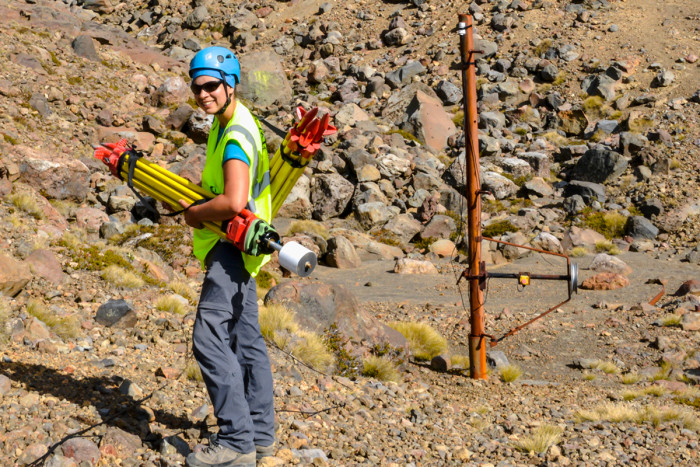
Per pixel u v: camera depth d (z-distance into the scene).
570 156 25.27
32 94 21.47
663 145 24.75
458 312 13.51
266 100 28.84
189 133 23.62
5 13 26.86
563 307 13.88
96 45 28.09
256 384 3.47
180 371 5.36
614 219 20.89
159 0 38.88
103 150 3.30
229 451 3.22
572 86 29.33
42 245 8.91
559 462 4.80
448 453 4.71
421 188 22.70
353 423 5.04
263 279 15.20
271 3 38.34
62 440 3.48
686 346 11.02
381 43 34.06
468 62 8.98
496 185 23.06
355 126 26.72
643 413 6.68
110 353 5.66
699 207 21.23
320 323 8.20
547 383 9.20
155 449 3.66
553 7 34.06
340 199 21.53
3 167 15.05
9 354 4.86
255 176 3.18
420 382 8.45
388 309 13.79
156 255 13.08
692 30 31.09
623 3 33.75
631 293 14.84
